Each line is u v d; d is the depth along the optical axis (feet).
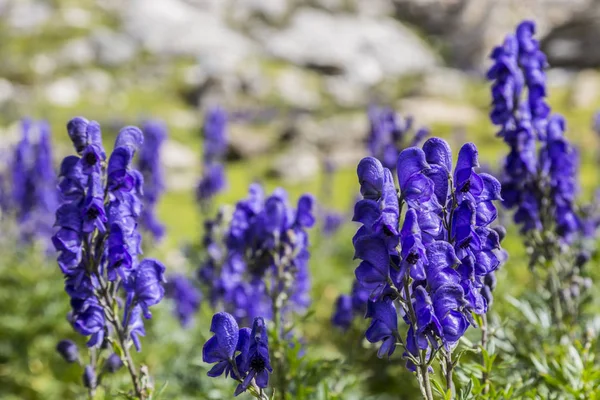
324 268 54.34
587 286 23.79
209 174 50.65
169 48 253.85
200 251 44.55
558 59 225.97
